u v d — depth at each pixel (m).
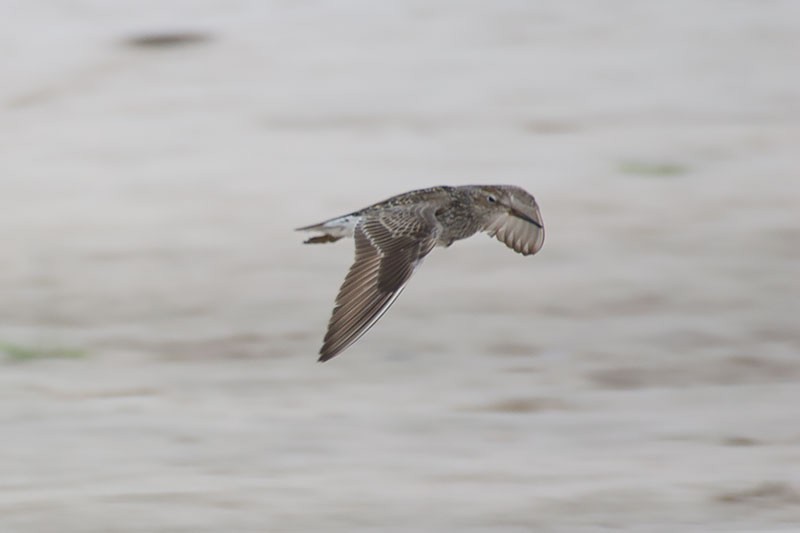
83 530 9.09
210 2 32.03
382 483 10.13
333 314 7.53
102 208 20.94
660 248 18.64
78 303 17.36
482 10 30.91
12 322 16.70
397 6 31.30
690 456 10.98
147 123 25.41
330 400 13.27
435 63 28.14
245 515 9.38
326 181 22.09
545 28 29.86
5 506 9.56
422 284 17.55
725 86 26.42
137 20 30.86
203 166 23.00
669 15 30.34
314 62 28.34
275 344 15.80
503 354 15.23
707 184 21.09
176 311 17.06
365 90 26.86
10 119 25.92
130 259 18.88
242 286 17.88
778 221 19.42
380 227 7.93
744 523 9.24
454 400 13.24
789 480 10.23
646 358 14.98
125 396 13.28
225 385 13.88
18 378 13.93
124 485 10.07
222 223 20.25
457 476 10.38
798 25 29.42
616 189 21.06
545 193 21.03
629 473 10.45
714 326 15.98
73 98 26.95
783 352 15.14
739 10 30.47
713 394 13.37
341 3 31.70
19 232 19.98
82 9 31.61
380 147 23.83
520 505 9.62
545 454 11.06
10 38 29.89
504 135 24.25
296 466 10.64
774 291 17.05
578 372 14.50
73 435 11.55
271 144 24.05
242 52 28.94
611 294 17.17
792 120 24.50
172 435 11.59
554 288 17.36
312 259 18.77
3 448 11.12
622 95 26.17
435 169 22.62
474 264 18.17
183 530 9.09
